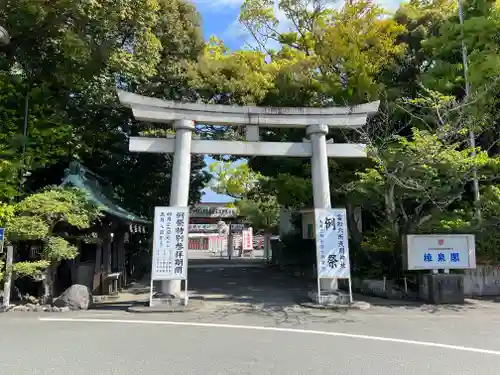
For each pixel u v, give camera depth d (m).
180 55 17.58
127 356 6.33
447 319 9.70
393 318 9.80
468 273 13.55
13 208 11.08
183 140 11.71
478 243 13.67
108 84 14.98
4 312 10.27
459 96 15.68
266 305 11.63
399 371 5.68
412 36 16.33
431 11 16.48
